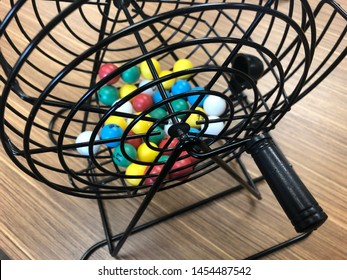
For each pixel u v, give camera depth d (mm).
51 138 809
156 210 739
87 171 705
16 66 304
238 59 573
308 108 874
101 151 761
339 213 722
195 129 650
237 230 714
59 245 688
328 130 839
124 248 692
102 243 687
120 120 674
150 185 553
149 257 686
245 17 1068
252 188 711
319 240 695
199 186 770
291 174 405
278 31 1031
